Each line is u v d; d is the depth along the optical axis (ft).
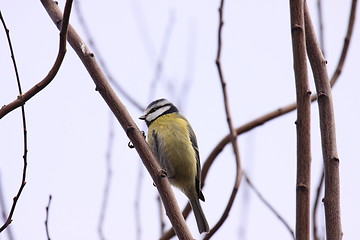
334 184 16.43
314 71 17.81
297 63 15.90
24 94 18.71
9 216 18.19
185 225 18.26
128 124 20.03
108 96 20.22
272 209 24.59
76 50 20.54
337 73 23.43
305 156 15.38
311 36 18.02
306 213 15.03
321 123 17.20
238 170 25.23
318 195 21.18
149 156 19.81
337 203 16.25
